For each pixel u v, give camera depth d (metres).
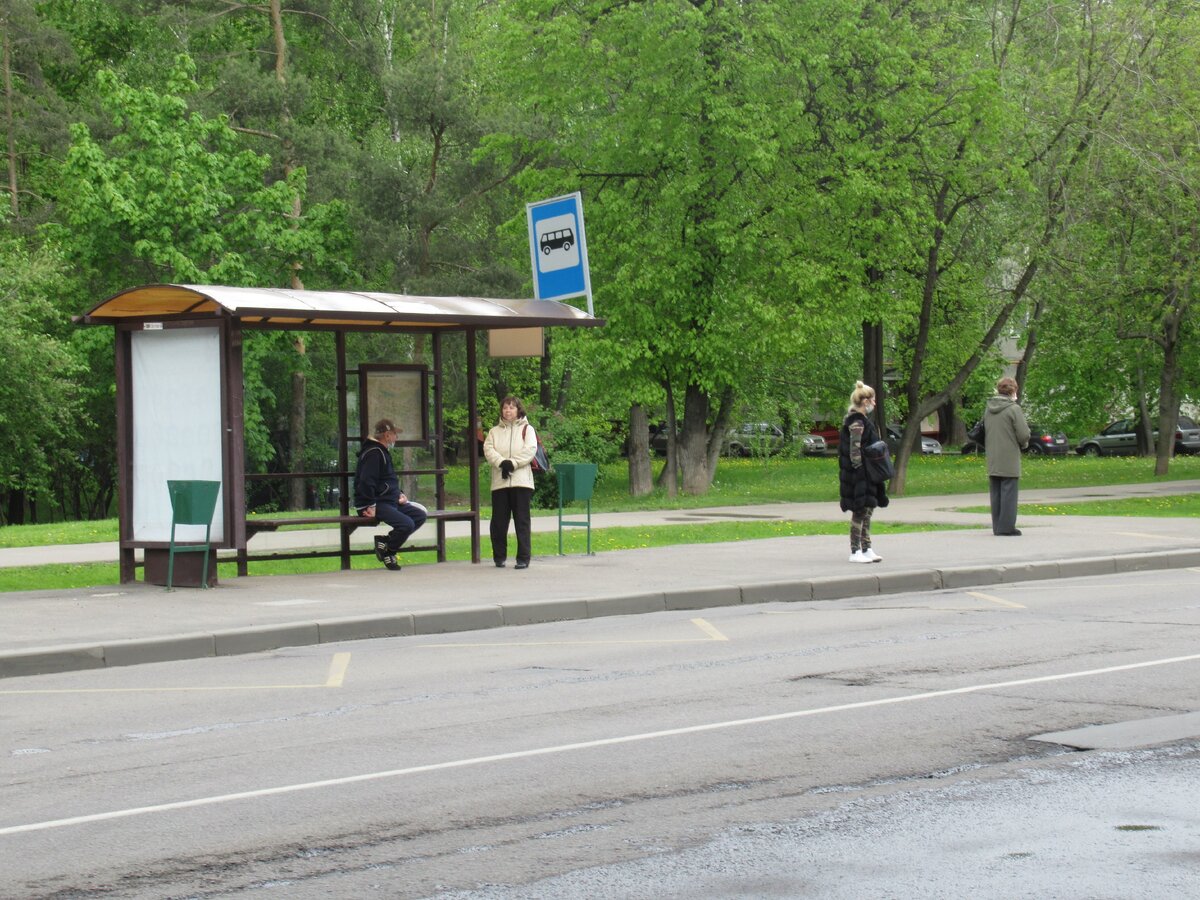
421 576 16.44
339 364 17.78
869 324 35.09
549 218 17.98
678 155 32.19
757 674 10.07
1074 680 9.45
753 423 51.09
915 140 32.53
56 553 20.20
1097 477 37.38
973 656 10.62
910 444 34.00
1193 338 37.91
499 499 17.30
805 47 31.75
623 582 15.46
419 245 41.62
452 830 6.17
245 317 15.48
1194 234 29.70
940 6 32.72
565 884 5.38
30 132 43.59
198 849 5.98
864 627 12.58
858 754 7.42
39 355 38.47
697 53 31.67
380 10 44.41
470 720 8.66
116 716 9.23
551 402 50.81
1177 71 30.44
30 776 7.46
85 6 48.59
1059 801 6.43
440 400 18.28
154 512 15.95
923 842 5.84
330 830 6.22
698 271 32.75
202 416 15.66
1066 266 32.28
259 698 9.74
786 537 21.08
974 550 18.36
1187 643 11.03
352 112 47.78
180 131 39.97
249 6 42.91
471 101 42.75
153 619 13.05
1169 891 5.18
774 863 5.59
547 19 34.09
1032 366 56.62
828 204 31.95
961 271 36.25
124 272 41.38
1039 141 32.50
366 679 10.45
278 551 17.42
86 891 5.44
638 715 8.64
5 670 11.10
